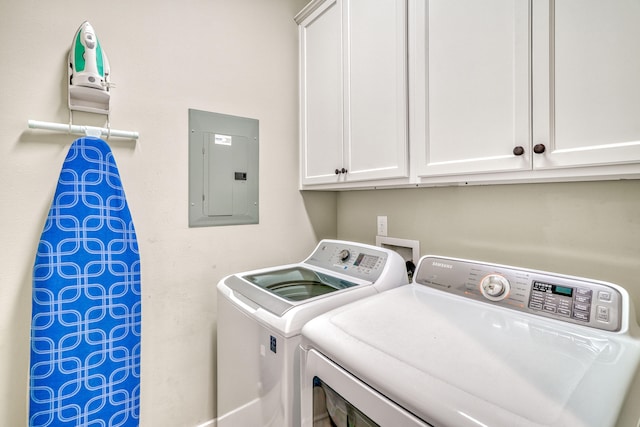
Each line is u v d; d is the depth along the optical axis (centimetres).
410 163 128
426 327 86
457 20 110
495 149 100
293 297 121
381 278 135
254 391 117
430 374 64
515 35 95
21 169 125
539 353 71
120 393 133
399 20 130
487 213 137
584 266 110
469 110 107
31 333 118
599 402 55
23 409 125
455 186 149
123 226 137
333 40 167
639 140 74
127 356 135
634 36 75
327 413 86
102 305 130
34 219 127
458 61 110
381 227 188
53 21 129
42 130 128
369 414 70
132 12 146
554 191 117
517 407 54
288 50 196
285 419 99
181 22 159
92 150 131
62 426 121
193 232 164
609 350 72
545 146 89
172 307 159
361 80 150
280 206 195
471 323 89
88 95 132
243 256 181
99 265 130
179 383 161
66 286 123
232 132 175
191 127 162
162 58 154
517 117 95
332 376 81
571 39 84
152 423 154
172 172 158
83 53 127
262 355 111
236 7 176
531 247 123
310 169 188
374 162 143
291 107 198
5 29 121
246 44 180
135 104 147
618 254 103
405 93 128
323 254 173
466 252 145
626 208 101
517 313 95
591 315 85
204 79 166
